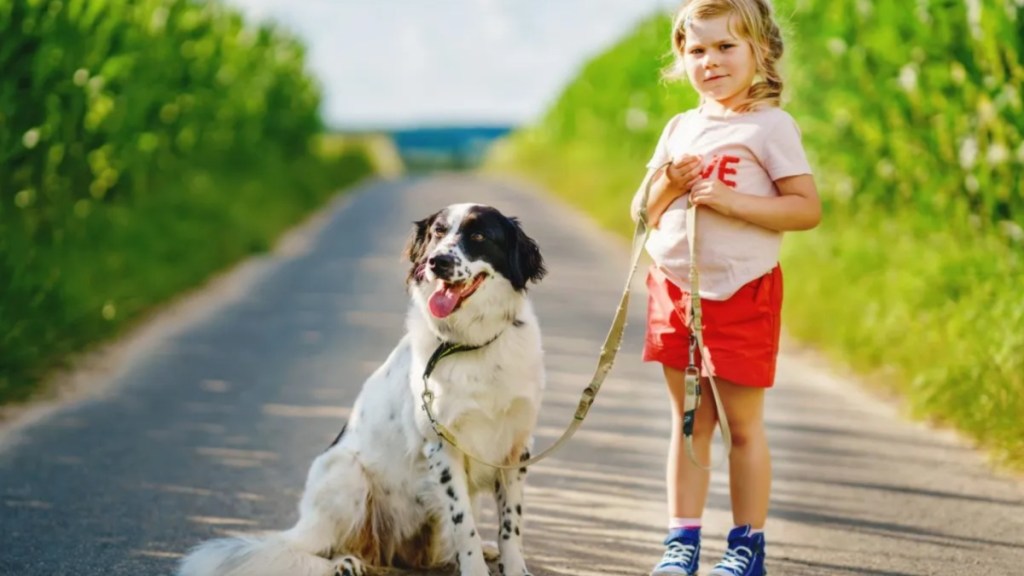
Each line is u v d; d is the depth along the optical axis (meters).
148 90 12.45
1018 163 7.76
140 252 11.60
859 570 4.10
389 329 9.21
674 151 3.82
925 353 7.02
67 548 4.35
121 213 12.14
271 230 16.27
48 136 9.44
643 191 3.80
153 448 5.81
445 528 3.95
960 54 8.12
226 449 5.79
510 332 3.89
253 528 4.61
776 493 5.04
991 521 4.62
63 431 6.16
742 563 3.73
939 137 8.69
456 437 3.89
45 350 7.78
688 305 3.72
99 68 10.40
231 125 19.75
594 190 22.19
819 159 10.70
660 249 3.78
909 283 8.00
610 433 6.16
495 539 4.56
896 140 9.45
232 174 20.03
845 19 9.95
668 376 3.88
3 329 7.22
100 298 9.30
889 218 10.23
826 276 9.48
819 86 10.73
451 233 3.88
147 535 4.51
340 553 4.07
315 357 8.16
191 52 15.26
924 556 4.23
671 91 4.51
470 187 29.72
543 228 17.84
